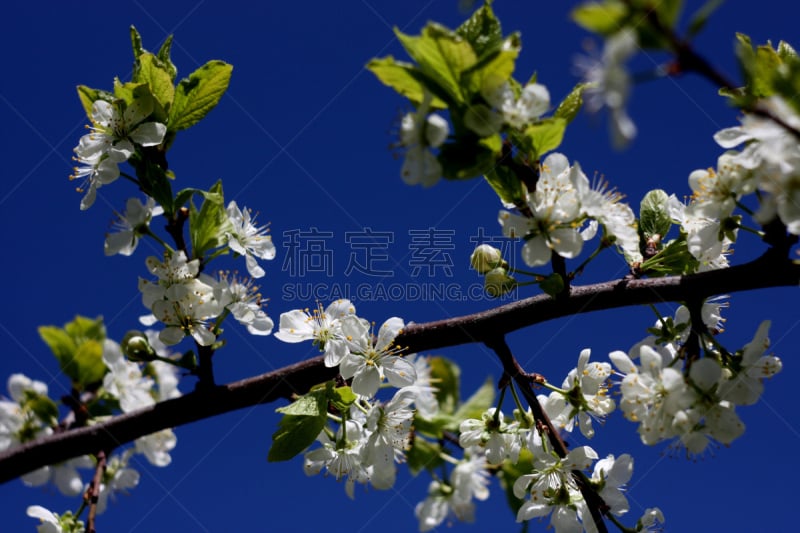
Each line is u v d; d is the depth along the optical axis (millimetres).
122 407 1043
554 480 1003
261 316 1009
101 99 1001
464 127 948
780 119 917
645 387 970
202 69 1003
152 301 996
